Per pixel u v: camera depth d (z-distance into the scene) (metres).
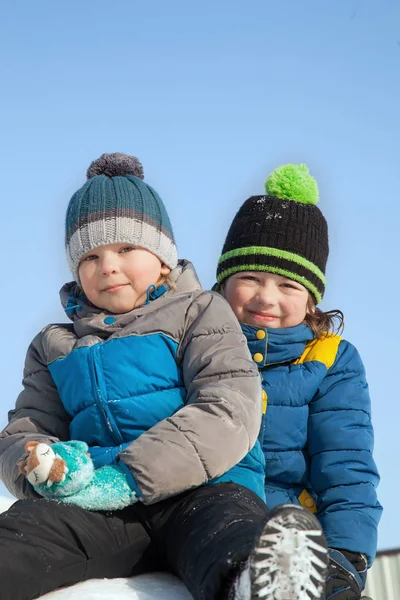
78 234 4.01
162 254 4.04
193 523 3.19
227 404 3.46
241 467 3.65
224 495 3.32
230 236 4.95
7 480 3.71
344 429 4.39
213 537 3.03
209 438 3.37
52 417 3.95
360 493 4.24
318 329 4.72
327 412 4.45
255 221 4.83
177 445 3.32
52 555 3.11
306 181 5.00
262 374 4.52
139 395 3.69
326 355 4.58
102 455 3.57
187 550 3.09
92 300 3.99
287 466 4.37
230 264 4.81
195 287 4.07
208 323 3.77
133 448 3.32
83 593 3.06
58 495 3.28
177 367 3.78
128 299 3.93
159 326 3.80
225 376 3.62
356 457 4.32
